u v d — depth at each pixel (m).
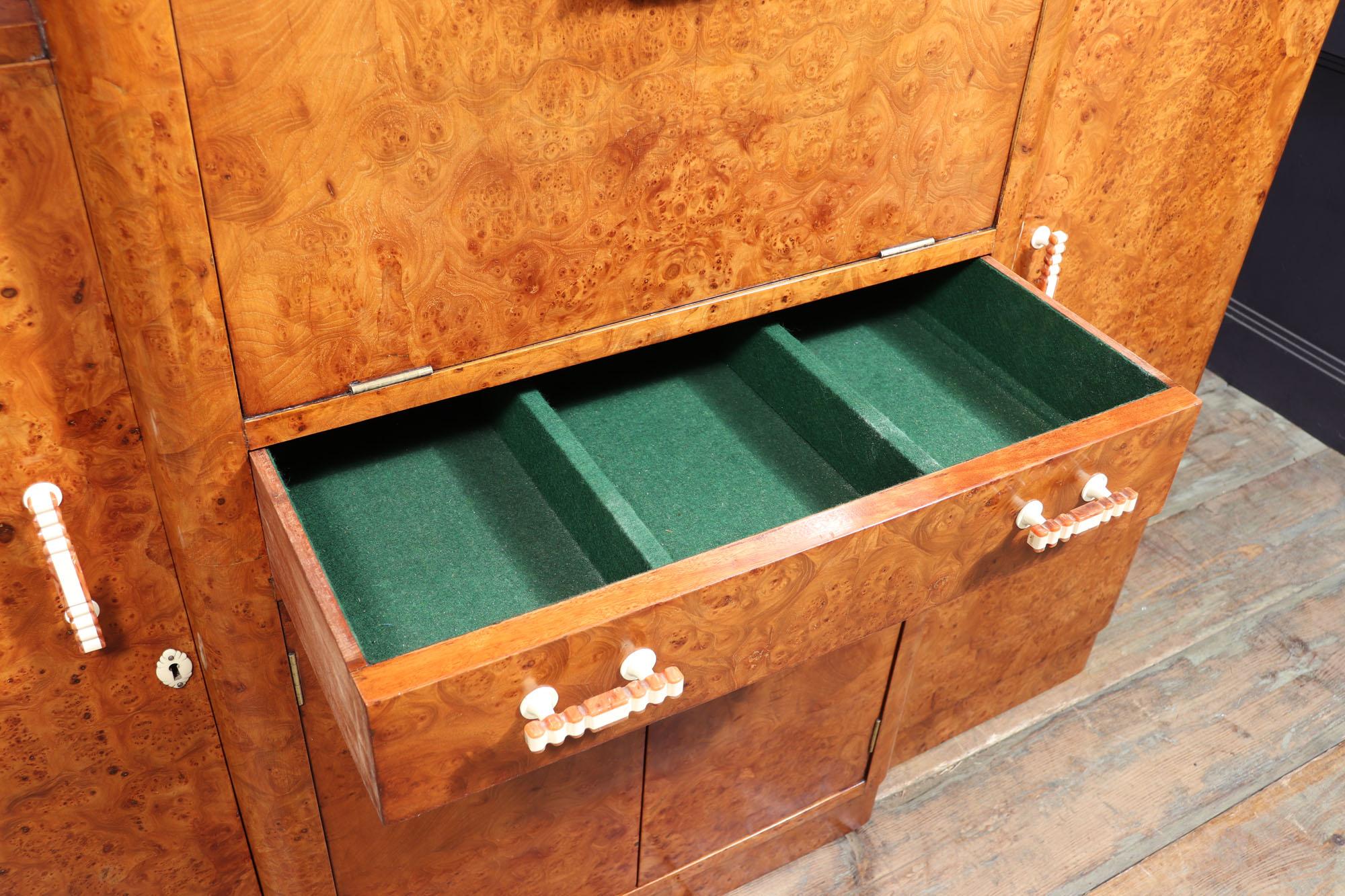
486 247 1.05
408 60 0.91
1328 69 2.06
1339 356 2.22
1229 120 1.60
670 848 1.44
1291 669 1.86
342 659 0.88
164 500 1.05
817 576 1.04
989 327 1.43
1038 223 1.54
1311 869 1.59
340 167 0.93
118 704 1.18
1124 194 1.59
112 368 0.98
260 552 1.11
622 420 1.35
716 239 1.19
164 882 1.36
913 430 1.35
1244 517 2.12
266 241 0.94
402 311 1.04
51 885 1.28
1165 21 1.42
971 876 1.58
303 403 1.05
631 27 0.99
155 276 0.90
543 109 1.00
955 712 1.70
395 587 1.13
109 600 1.11
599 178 1.07
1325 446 2.29
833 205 1.24
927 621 1.46
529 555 1.17
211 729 1.26
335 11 0.86
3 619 1.06
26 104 0.82
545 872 1.37
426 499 1.22
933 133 1.25
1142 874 1.58
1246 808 1.66
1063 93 1.42
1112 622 1.92
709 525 1.23
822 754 1.46
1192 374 2.00
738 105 1.10
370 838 1.33
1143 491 1.24
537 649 0.91
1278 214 2.25
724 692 1.10
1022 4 1.20
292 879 1.39
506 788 1.23
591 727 0.96
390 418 1.32
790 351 1.30
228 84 0.85
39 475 1.00
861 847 1.62
